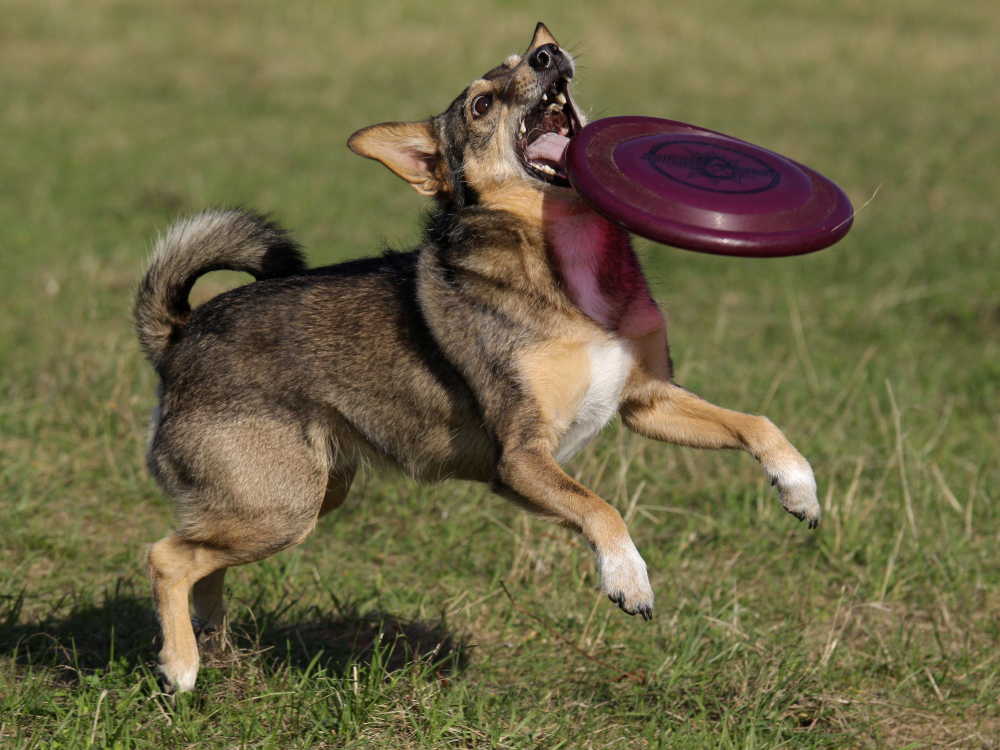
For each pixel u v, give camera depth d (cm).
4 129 2411
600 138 656
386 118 2683
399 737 620
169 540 692
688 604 813
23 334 1284
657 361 691
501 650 759
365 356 690
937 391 1216
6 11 3469
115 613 765
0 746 582
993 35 3831
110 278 1492
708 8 4069
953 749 658
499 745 613
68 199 1934
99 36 3369
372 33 3534
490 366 657
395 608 802
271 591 817
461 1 3950
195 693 657
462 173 710
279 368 686
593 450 1004
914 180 2220
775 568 886
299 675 667
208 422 685
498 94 700
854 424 1105
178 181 2064
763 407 1113
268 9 3762
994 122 2766
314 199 1998
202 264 722
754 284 1642
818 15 4062
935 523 916
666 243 588
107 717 600
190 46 3331
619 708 677
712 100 2908
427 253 703
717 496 980
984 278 1617
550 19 3769
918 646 743
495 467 650
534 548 876
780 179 637
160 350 726
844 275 1670
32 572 833
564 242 662
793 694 686
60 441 1034
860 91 3083
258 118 2658
